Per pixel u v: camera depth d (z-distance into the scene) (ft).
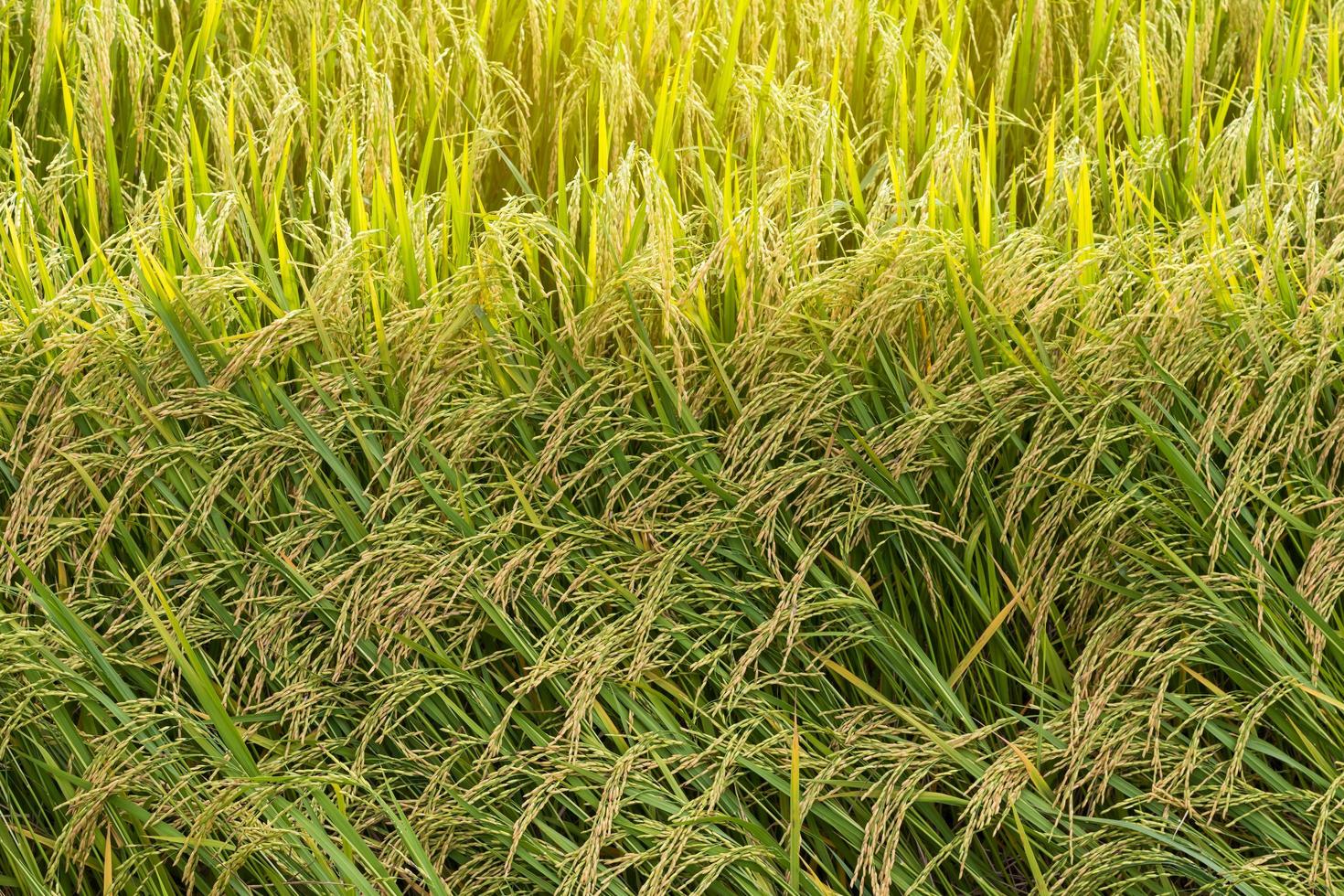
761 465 6.93
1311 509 7.14
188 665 6.44
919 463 7.20
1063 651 7.50
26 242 7.69
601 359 7.18
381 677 6.96
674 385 7.30
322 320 6.97
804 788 6.77
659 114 8.58
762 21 10.67
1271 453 6.86
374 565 6.82
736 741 6.66
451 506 6.99
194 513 6.95
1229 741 6.75
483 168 8.99
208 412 6.83
